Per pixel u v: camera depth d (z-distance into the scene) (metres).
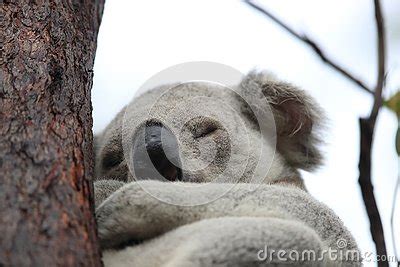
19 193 3.34
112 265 4.12
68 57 4.84
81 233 3.27
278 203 4.66
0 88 4.26
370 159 4.19
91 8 5.90
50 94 4.32
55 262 3.00
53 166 3.63
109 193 5.05
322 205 4.95
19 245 3.01
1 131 3.83
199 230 3.98
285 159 6.70
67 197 3.44
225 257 3.71
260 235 3.85
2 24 4.91
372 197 4.20
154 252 4.06
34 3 5.19
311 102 6.59
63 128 4.05
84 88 4.69
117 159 6.02
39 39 4.86
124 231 4.25
